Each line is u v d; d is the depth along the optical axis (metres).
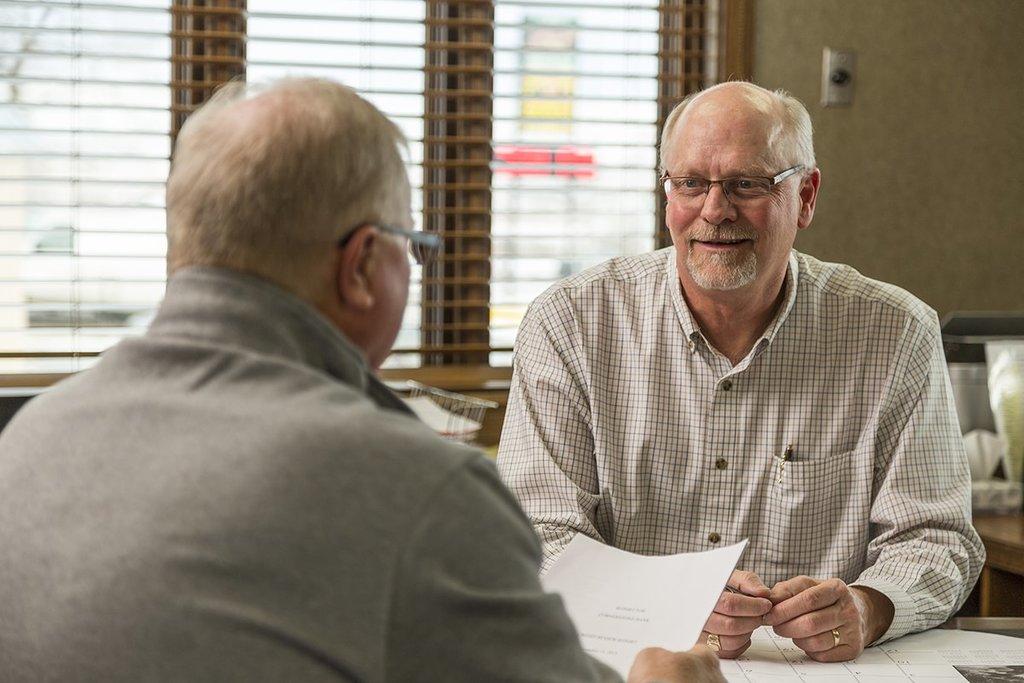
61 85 2.75
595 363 1.83
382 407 0.96
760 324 1.77
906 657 1.43
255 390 0.85
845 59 3.02
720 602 1.41
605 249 3.06
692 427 1.79
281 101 0.90
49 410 0.90
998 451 2.54
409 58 2.92
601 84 3.02
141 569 0.79
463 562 0.82
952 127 3.10
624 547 1.80
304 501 0.79
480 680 0.81
